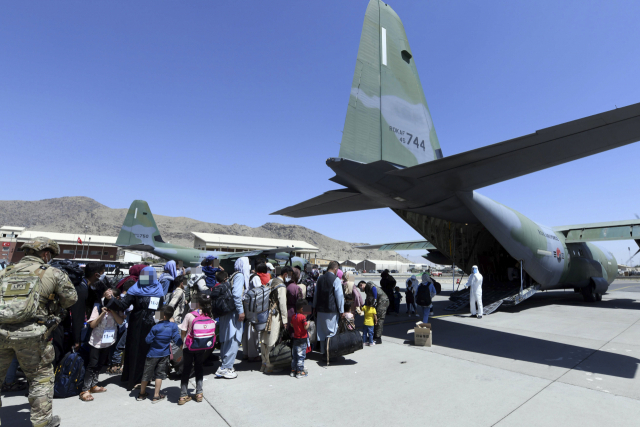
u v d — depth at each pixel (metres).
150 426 3.28
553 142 5.02
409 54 7.70
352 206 9.02
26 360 2.98
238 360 5.75
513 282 13.02
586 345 6.62
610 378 4.73
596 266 14.66
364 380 4.65
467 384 4.49
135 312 4.39
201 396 3.91
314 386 4.42
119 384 4.52
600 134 4.77
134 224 21.92
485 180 6.91
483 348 6.41
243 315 4.84
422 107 7.83
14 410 3.63
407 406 3.78
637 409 3.72
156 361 3.94
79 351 4.26
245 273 5.59
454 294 13.22
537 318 9.85
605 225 13.36
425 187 7.66
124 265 21.80
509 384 4.48
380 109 6.80
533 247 11.13
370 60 6.79
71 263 4.14
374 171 6.56
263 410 3.67
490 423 3.37
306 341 4.84
